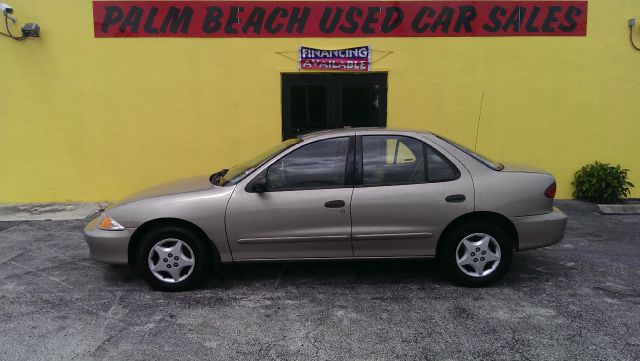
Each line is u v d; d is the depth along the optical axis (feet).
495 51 28.30
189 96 28.09
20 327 13.38
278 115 28.27
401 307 14.52
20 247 20.72
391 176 15.66
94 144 28.27
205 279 16.80
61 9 27.35
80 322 13.67
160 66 27.89
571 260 18.72
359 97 28.43
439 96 28.48
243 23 27.71
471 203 15.44
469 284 15.83
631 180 29.14
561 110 28.73
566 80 28.53
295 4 27.68
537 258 18.98
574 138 28.94
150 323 13.60
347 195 15.38
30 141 28.14
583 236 22.07
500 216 15.61
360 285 16.31
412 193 15.39
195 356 11.82
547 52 28.37
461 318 13.75
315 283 16.51
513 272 17.43
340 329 13.16
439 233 15.57
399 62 28.22
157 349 12.16
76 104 27.99
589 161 29.07
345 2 27.78
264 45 27.89
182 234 15.38
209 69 27.96
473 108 28.60
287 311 14.33
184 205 15.30
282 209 15.31
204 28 27.71
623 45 28.35
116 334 12.96
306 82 28.17
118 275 17.38
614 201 28.30
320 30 27.94
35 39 27.45
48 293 15.80
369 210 15.37
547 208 15.93
